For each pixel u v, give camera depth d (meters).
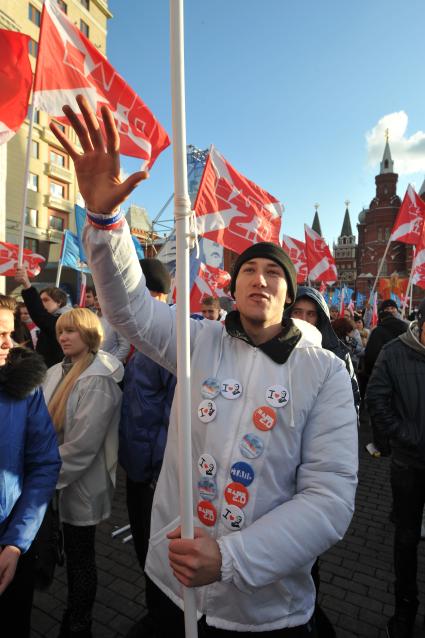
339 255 76.81
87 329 2.25
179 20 0.99
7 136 3.41
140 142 3.87
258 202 5.26
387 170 61.53
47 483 1.66
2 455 1.54
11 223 27.45
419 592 2.64
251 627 1.13
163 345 1.32
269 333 1.30
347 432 1.15
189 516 1.03
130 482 2.34
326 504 1.05
